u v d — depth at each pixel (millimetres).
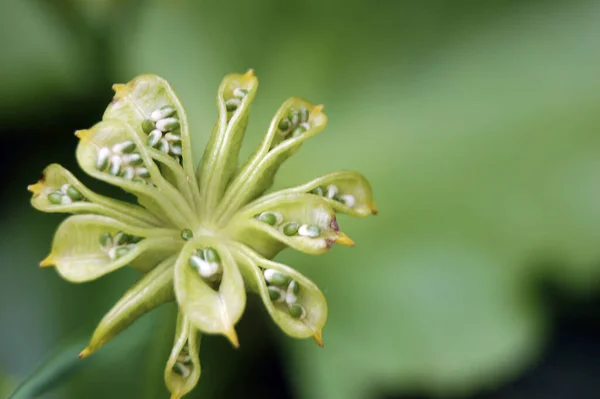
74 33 233
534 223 229
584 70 233
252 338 223
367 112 238
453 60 237
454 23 236
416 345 225
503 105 235
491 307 226
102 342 184
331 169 237
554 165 230
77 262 184
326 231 185
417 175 235
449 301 227
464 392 224
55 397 216
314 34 237
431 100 237
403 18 235
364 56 237
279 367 225
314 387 224
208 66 237
